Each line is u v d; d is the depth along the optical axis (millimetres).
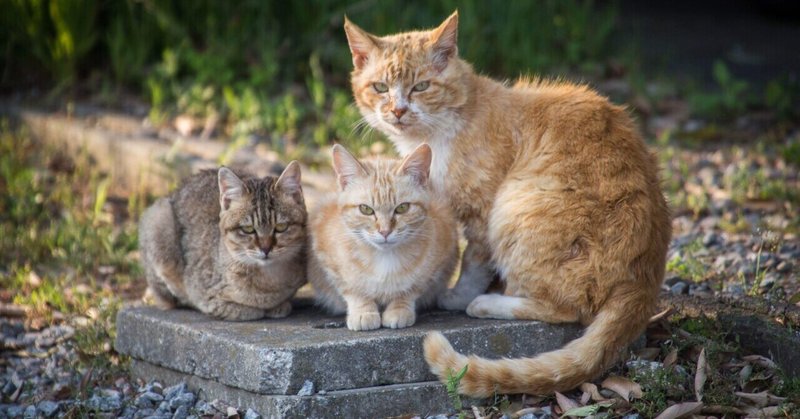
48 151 10453
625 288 5531
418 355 5414
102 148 10180
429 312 6031
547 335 5691
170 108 11164
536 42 12562
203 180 6406
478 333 5547
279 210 5805
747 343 5891
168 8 11789
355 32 6324
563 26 12969
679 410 5129
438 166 6055
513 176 5871
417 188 5609
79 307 7266
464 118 6023
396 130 6133
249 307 5918
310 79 11820
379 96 6164
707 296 6559
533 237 5629
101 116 10984
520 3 12453
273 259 5742
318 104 10703
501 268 5871
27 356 6676
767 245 7449
